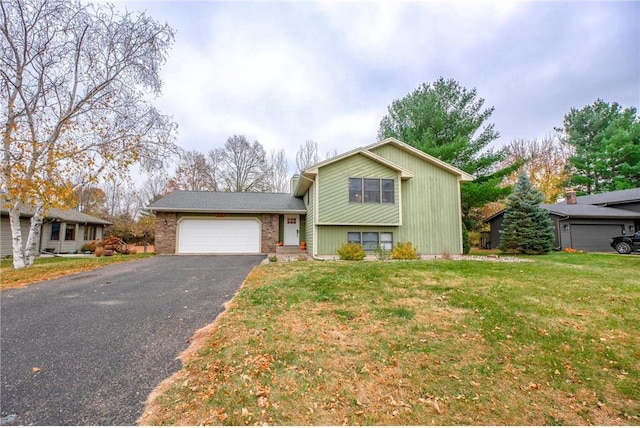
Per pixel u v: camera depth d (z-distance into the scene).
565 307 4.84
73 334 3.95
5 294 6.01
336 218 12.34
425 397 2.68
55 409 2.46
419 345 3.60
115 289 6.37
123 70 11.30
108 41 10.80
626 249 14.94
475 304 4.98
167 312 4.79
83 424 2.29
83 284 6.89
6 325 4.27
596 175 26.25
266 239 15.67
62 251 18.77
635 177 24.06
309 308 4.84
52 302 5.40
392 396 2.68
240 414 2.41
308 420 2.37
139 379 2.89
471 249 20.92
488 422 2.39
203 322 4.34
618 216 16.53
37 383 2.82
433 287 6.05
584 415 2.50
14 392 2.68
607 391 2.81
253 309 4.79
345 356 3.32
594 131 27.12
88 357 3.32
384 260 10.72
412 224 13.37
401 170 12.66
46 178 10.48
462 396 2.70
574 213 16.48
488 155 17.62
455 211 13.74
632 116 25.53
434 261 9.84
